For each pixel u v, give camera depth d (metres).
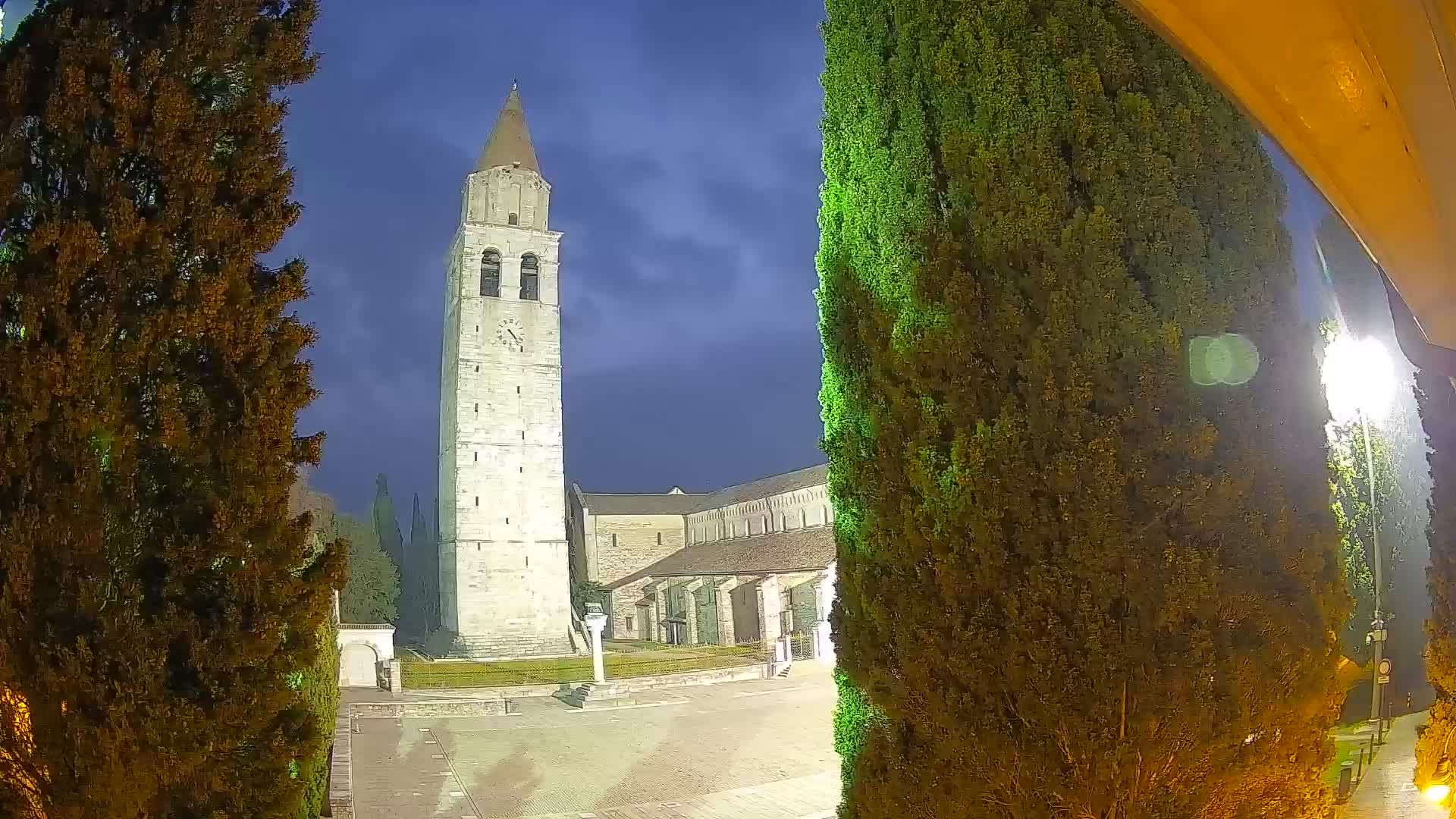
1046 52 5.93
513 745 27.39
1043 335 5.44
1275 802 5.46
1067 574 5.17
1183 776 5.23
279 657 4.93
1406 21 2.29
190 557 4.68
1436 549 9.96
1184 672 5.10
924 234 5.99
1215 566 5.17
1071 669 5.13
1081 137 5.72
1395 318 3.50
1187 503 5.21
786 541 70.75
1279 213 6.09
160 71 5.12
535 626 69.56
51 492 4.54
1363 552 20.50
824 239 7.04
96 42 5.05
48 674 4.43
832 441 6.57
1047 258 5.55
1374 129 2.67
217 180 5.13
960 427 5.62
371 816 18.45
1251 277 5.78
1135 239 5.61
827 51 7.22
